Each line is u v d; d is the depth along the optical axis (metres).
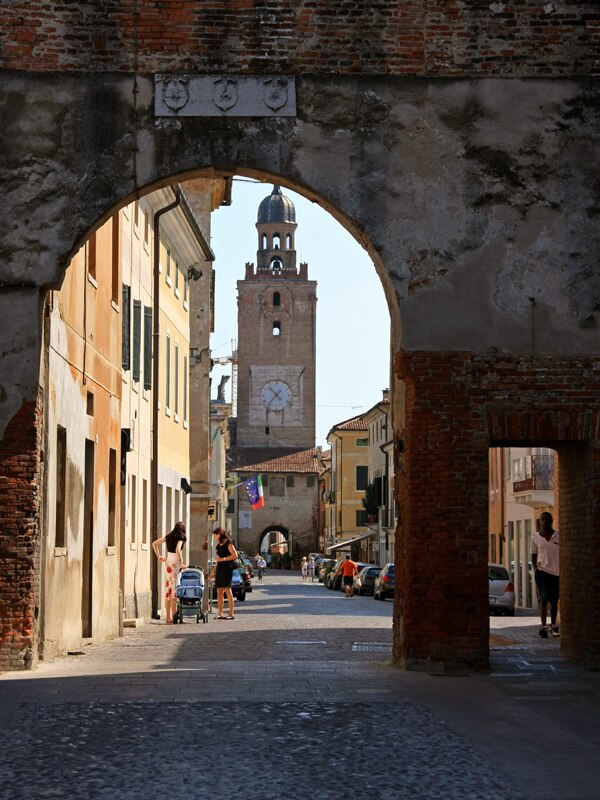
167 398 40.06
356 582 67.81
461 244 17.17
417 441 16.88
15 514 16.70
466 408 16.94
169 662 18.09
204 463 49.62
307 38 17.34
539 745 10.51
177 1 17.27
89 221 17.05
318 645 22.19
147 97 17.17
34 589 16.80
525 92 17.34
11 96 17.06
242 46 17.28
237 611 41.00
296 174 17.19
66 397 19.91
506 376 17.03
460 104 17.31
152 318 35.78
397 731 11.06
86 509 22.92
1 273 16.94
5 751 9.97
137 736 10.68
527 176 17.27
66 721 11.48
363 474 121.06
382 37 17.36
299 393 151.75
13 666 16.48
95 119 17.11
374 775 9.09
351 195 17.22
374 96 17.30
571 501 17.88
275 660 18.53
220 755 9.81
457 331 17.06
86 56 17.16
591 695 13.98
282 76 17.28
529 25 17.41
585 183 17.28
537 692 14.24
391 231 17.17
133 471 31.91
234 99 17.22
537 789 8.73
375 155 17.27
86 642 22.23
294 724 11.37
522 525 53.47
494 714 12.30
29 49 17.12
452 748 10.27
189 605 31.47
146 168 17.09
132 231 31.64
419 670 16.56
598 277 17.19
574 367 17.06
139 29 17.23
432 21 17.39
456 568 16.70
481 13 17.41
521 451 52.59
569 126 17.33
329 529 132.62
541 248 17.20
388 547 95.19
